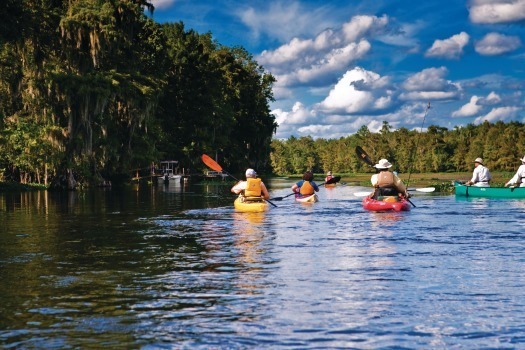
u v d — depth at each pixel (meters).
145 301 6.56
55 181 42.56
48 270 8.59
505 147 118.38
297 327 5.50
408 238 11.92
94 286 7.40
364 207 19.55
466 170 131.62
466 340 5.10
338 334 5.28
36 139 41.09
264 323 5.64
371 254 9.82
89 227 14.98
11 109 45.88
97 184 46.19
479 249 10.34
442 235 12.40
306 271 8.30
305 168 170.75
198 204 24.02
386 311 6.05
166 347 4.95
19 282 7.69
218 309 6.18
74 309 6.21
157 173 61.00
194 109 69.12
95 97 41.81
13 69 41.94
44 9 41.22
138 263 9.16
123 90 45.00
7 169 48.22
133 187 46.12
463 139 139.62
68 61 42.78
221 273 8.22
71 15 43.25
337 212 18.48
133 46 52.56
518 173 25.69
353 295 6.76
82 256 9.93
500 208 19.78
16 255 10.09
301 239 11.90
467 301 6.45
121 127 49.09
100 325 5.60
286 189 41.34
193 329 5.46
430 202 23.02
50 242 11.93
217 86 73.88
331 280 7.63
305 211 18.98
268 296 6.75
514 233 12.70
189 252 10.29
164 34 67.00
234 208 21.17
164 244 11.42
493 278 7.72
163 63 64.75
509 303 6.36
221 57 85.88
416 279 7.67
